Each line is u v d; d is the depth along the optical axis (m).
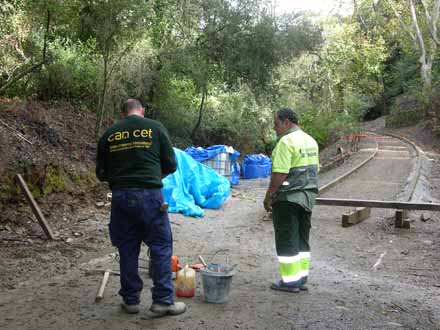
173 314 5.06
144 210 4.93
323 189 14.31
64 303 5.41
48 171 10.55
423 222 10.58
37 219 8.55
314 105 36.66
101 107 14.37
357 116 40.06
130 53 16.17
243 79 23.05
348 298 5.83
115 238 5.10
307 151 5.80
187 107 23.81
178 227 9.84
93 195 11.44
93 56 15.73
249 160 20.66
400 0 46.78
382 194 14.25
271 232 9.84
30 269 6.78
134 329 4.72
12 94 14.33
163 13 18.14
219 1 21.20
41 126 12.41
